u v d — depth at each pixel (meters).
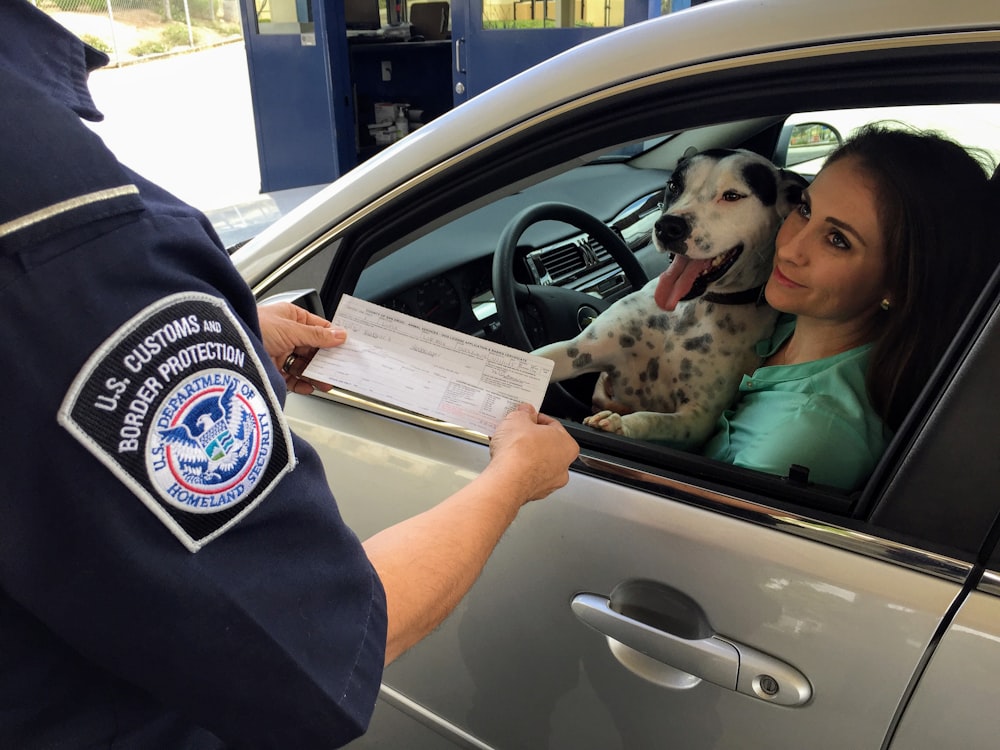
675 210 0.97
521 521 0.99
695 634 0.89
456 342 0.96
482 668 1.09
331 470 1.16
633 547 0.92
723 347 0.99
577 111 0.94
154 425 0.46
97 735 0.54
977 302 0.74
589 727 1.02
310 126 5.59
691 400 1.02
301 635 0.53
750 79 0.83
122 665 0.49
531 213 1.36
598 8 4.19
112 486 0.45
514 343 1.28
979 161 0.76
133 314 0.45
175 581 0.47
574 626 0.98
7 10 0.47
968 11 0.71
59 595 0.46
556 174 1.07
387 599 0.64
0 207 0.42
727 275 0.97
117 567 0.45
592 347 1.11
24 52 0.47
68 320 0.43
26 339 0.42
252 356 0.52
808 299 0.89
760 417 0.94
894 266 0.82
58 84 0.49
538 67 0.99
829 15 0.78
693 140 1.11
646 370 1.08
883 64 0.76
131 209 0.46
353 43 5.59
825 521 0.83
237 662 0.50
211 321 0.49
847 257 0.85
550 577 0.98
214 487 0.49
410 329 0.98
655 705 0.95
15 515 0.44
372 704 0.57
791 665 0.83
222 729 0.54
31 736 0.51
